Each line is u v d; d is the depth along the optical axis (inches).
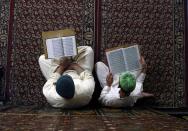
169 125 76.6
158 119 90.4
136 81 135.2
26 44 149.1
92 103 142.0
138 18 150.3
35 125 74.0
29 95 146.8
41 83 147.3
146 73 147.2
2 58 148.3
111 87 133.6
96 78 144.4
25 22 150.1
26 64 148.2
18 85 147.1
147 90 147.0
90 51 138.5
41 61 137.1
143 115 103.0
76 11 150.5
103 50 148.6
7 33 149.4
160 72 147.9
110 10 150.3
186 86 146.9
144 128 70.9
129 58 136.2
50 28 149.9
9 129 67.2
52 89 126.6
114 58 136.4
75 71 133.6
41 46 149.0
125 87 122.6
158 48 148.9
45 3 151.1
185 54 148.5
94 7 150.3
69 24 150.1
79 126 73.3
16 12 150.5
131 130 67.7
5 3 150.9
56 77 130.1
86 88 123.3
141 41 149.3
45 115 98.6
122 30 149.6
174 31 149.6
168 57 148.6
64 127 71.1
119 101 129.0
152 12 150.6
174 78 147.5
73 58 135.3
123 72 131.4
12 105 139.3
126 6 150.6
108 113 109.9
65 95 118.0
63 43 127.5
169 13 150.6
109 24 149.6
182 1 150.8
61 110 119.6
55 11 150.7
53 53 127.6
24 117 91.7
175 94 146.7
